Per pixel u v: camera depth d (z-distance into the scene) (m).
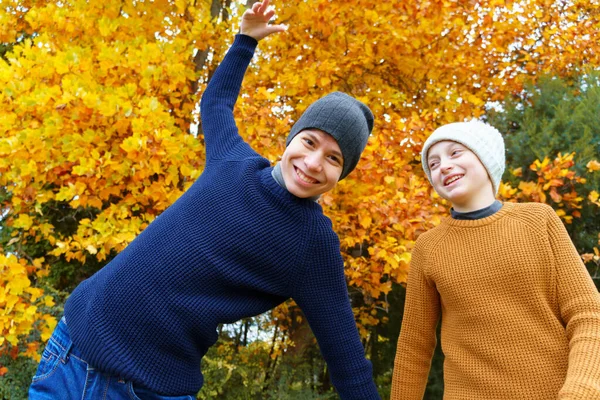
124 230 2.82
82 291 1.49
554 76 4.27
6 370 2.97
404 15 3.28
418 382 1.73
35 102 2.70
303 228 1.47
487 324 1.50
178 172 3.19
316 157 1.46
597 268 3.27
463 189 1.63
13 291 2.67
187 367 1.40
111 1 3.38
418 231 2.79
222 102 1.85
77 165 2.92
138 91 3.14
